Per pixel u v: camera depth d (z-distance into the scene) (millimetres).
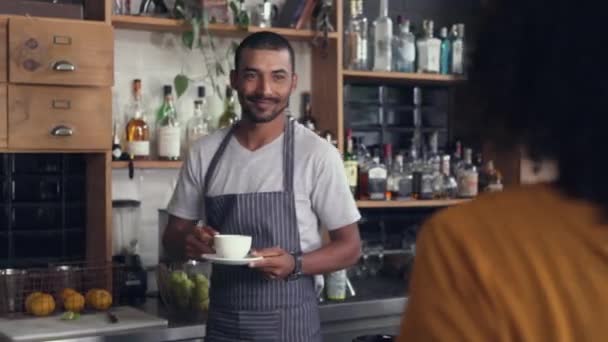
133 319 2469
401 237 3570
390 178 3334
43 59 2535
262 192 2260
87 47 2600
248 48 2275
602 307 617
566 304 627
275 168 2275
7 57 2498
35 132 2543
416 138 3646
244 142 2316
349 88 3508
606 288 621
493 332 634
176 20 2898
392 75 3268
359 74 3207
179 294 2607
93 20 2768
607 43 628
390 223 3572
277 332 2221
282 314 2221
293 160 2277
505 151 700
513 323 631
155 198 3100
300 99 3340
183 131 3102
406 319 690
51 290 2611
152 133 3051
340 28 3162
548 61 650
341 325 2785
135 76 3045
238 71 2316
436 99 3689
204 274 2701
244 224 2258
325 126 3254
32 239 2895
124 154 2852
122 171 3039
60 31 2561
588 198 647
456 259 668
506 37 678
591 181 643
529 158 688
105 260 2760
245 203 2256
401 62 3344
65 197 2943
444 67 3430
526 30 667
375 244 3504
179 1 2920
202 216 2418
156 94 3080
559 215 656
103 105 2646
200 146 2367
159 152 2963
